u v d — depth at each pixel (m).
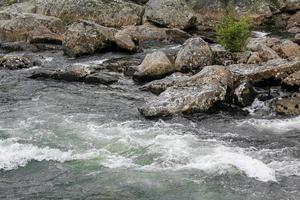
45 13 39.53
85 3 38.91
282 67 22.53
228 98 20.59
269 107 20.09
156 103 19.59
